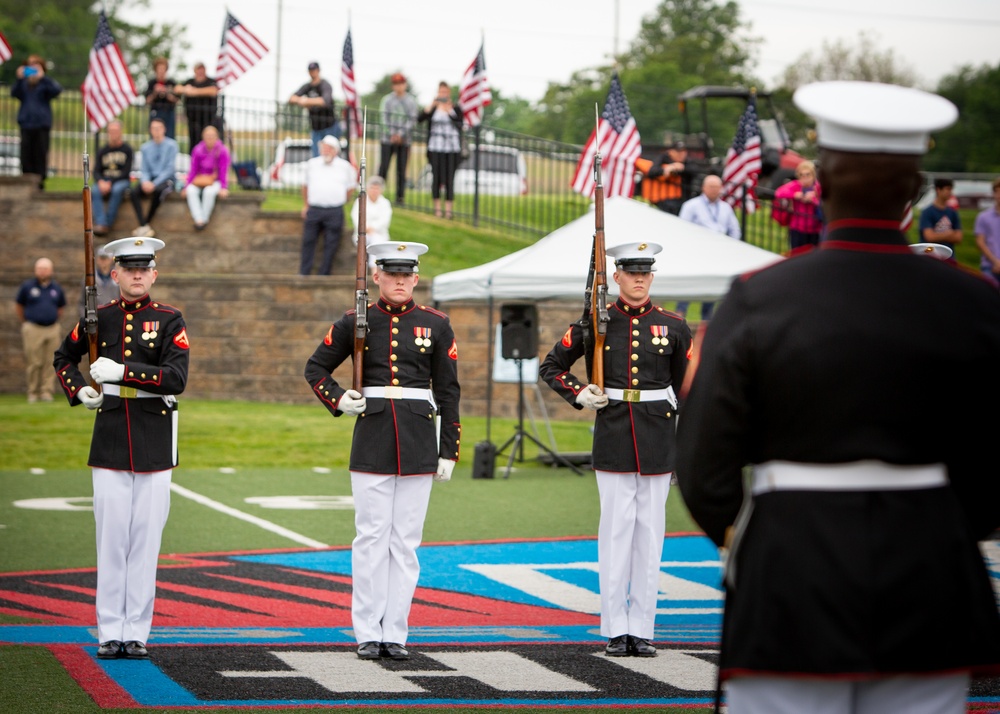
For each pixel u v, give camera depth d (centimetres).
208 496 2044
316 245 3281
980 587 491
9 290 3231
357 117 3553
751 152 3309
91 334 1095
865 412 486
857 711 492
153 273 1127
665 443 1159
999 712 911
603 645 1145
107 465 1075
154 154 3459
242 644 1127
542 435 2809
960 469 505
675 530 1870
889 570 479
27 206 3506
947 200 2934
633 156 3009
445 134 3775
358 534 1112
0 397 3147
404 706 916
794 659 481
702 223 2831
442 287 2334
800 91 521
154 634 1167
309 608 1290
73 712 890
